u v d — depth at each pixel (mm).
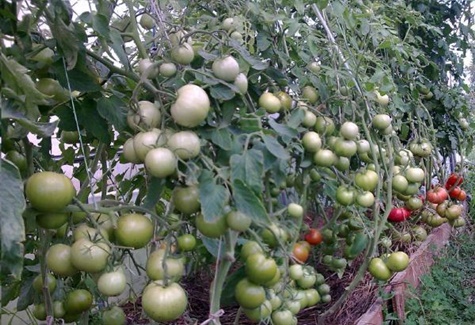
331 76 1800
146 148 975
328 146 1643
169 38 1278
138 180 1629
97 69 1276
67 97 1124
